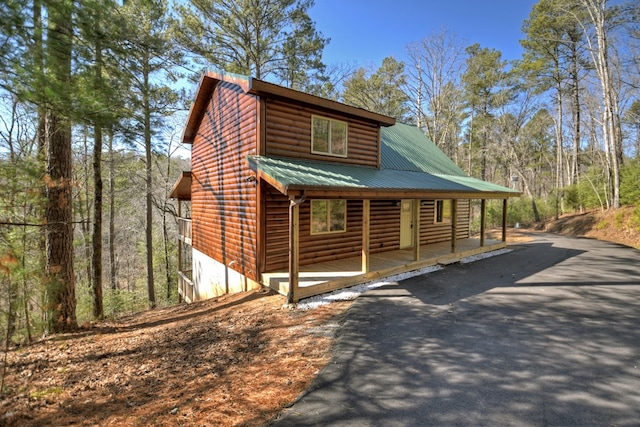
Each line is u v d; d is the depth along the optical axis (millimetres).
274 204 7918
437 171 13008
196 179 12062
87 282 14094
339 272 7867
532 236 16812
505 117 25062
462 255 10523
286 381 3586
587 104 21844
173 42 13273
